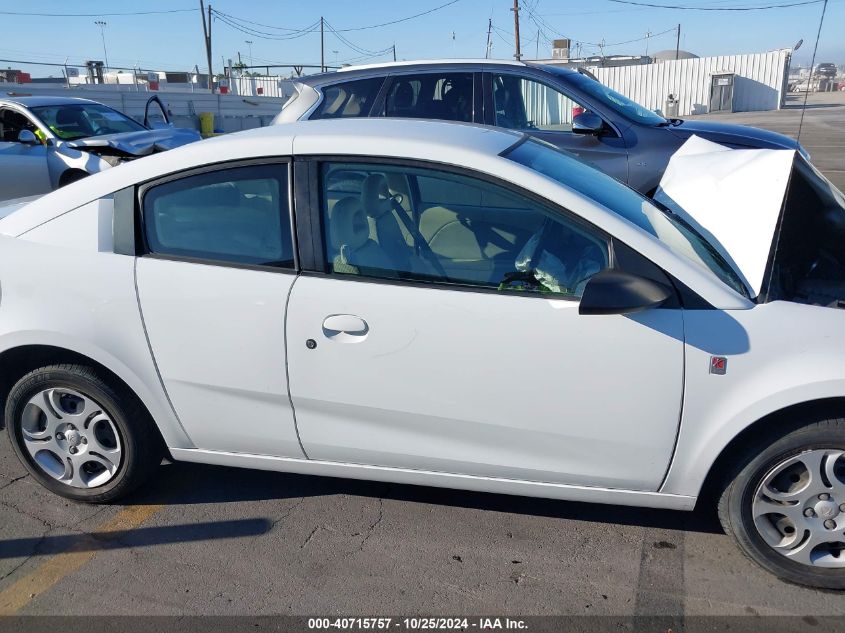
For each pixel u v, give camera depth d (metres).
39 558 2.98
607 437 2.73
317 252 2.88
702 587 2.75
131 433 3.17
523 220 2.81
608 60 49.53
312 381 2.90
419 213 2.90
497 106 6.17
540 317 2.68
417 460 2.94
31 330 3.05
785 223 2.86
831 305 2.63
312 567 2.91
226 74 47.59
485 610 2.66
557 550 2.99
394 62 6.52
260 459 3.14
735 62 43.03
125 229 3.04
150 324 2.99
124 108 23.36
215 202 2.99
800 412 2.62
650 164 5.73
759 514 2.71
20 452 3.31
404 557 2.96
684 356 2.60
